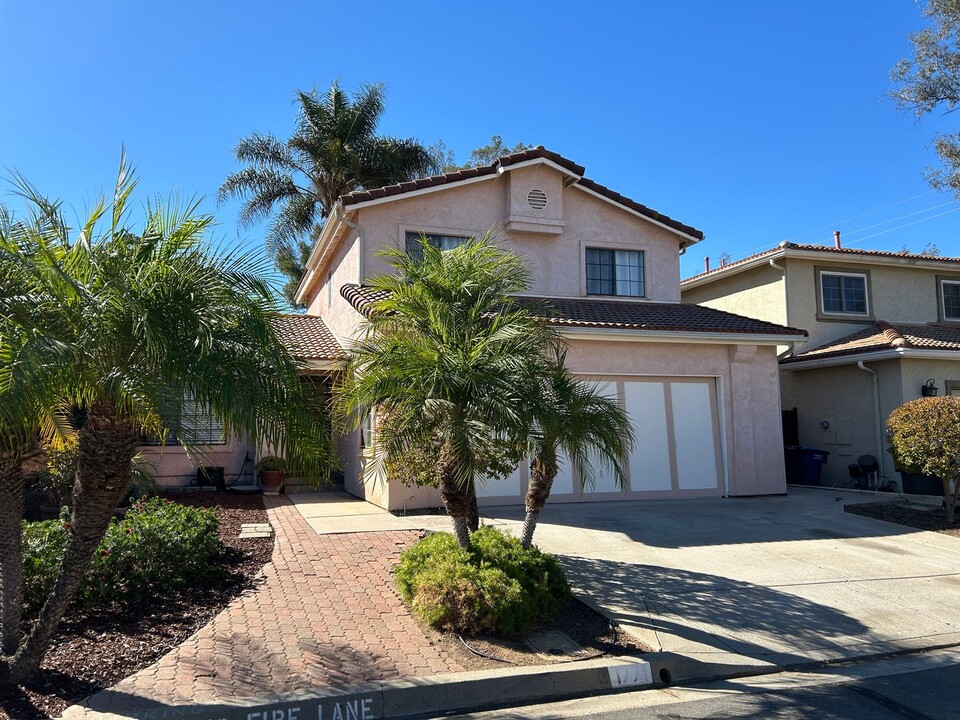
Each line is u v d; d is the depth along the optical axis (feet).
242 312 16.31
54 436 19.65
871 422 55.93
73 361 14.76
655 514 40.83
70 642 19.52
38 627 16.52
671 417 47.29
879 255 63.21
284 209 92.79
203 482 49.47
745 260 64.90
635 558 31.04
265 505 42.50
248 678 17.76
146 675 17.75
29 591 21.42
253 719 16.11
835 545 34.53
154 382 15.07
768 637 22.70
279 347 17.07
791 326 61.05
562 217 52.54
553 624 22.99
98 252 16.11
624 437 25.16
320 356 46.09
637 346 46.62
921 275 66.13
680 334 45.65
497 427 21.66
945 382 54.75
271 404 16.29
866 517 41.52
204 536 26.16
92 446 15.97
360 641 20.49
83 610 21.83
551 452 23.21
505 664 19.39
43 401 14.57
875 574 29.76
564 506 43.14
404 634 21.18
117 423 15.94
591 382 44.98
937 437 39.17
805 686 19.49
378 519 37.04
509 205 51.31
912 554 33.17
